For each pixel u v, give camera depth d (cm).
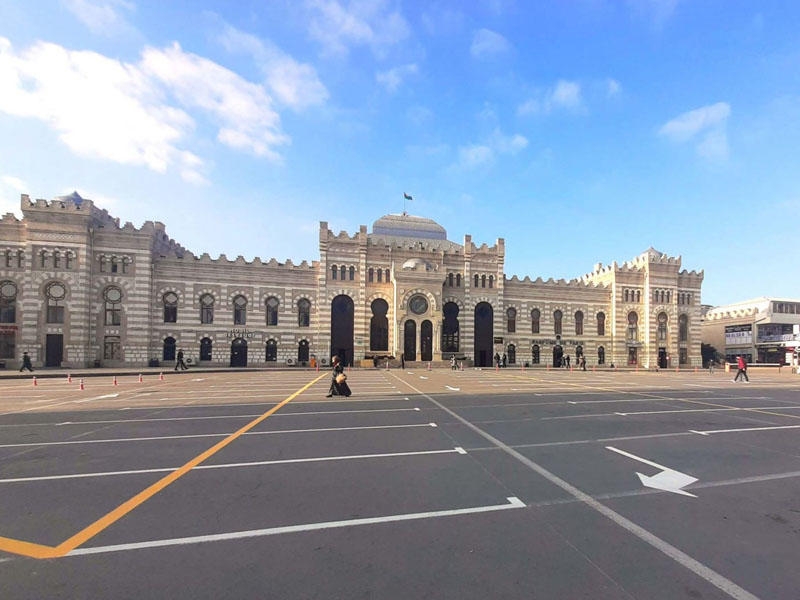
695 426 1377
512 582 462
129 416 1519
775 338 7800
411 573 480
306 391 2391
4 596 437
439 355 5625
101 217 4888
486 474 843
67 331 4475
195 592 445
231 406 1773
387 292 5684
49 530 595
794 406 1919
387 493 737
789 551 538
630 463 928
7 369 4219
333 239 5541
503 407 1772
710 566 498
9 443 1103
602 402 1966
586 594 440
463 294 5972
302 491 746
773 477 841
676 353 6581
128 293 4747
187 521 623
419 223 6675
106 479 812
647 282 6544
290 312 5378
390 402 1912
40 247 4450
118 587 454
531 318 6272
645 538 570
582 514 650
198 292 5078
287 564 500
